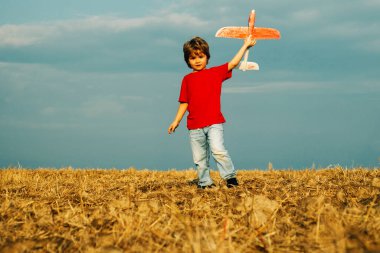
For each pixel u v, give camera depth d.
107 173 9.54
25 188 6.09
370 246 2.85
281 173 8.51
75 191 5.70
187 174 9.17
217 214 4.13
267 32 6.30
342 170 7.96
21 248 3.11
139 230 3.40
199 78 6.14
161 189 5.80
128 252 2.96
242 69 6.31
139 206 4.29
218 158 6.00
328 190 5.30
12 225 3.84
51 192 5.63
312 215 3.79
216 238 3.09
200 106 6.09
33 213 4.33
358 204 4.34
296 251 2.96
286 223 3.64
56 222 3.90
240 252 2.89
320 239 3.07
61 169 10.38
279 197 4.82
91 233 3.49
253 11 6.24
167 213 4.10
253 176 7.97
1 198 5.20
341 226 3.22
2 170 9.48
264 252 2.98
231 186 5.98
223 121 6.16
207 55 6.22
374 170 7.65
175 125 6.43
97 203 4.82
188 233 3.01
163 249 3.03
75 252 3.09
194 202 4.56
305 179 6.81
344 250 2.78
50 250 3.11
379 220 3.39
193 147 6.25
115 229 3.52
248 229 3.48
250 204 4.17
